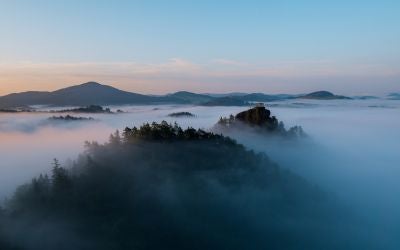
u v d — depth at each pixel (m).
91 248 94.62
